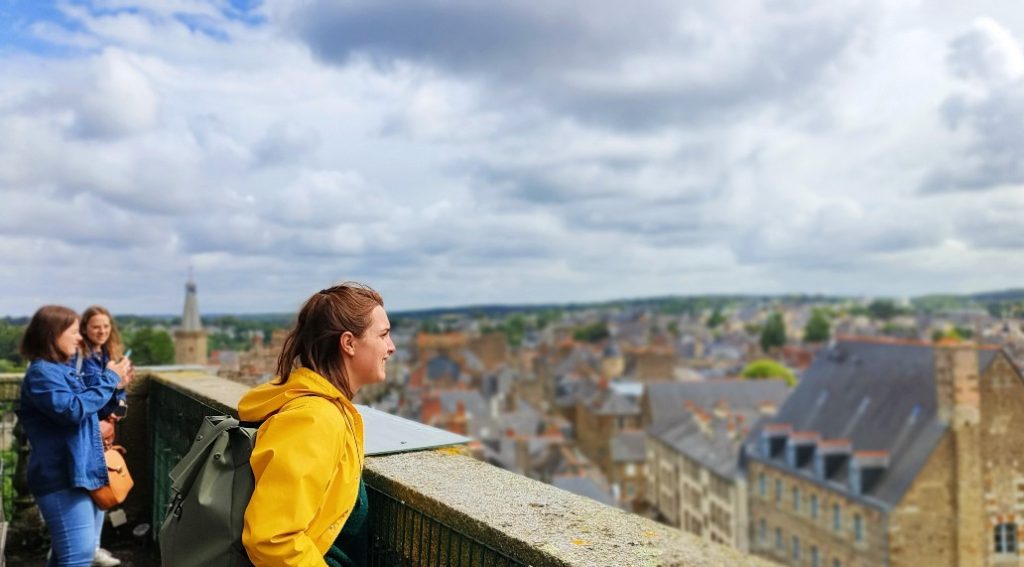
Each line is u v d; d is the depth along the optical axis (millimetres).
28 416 4047
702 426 106062
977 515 66062
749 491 83625
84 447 4098
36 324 4016
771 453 80500
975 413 66750
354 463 2166
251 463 2008
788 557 76562
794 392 91250
